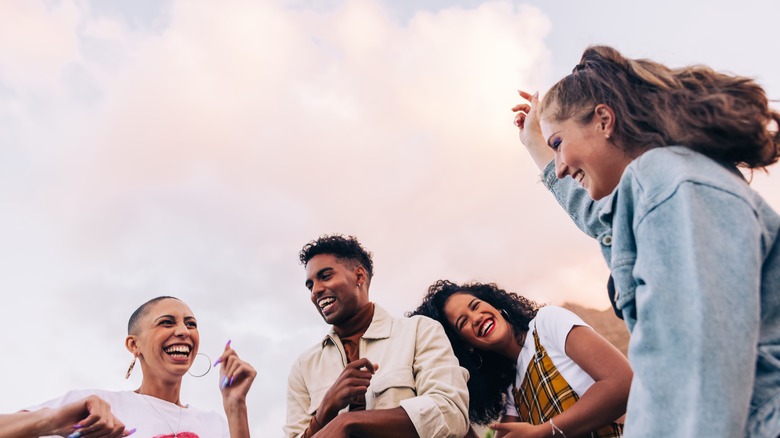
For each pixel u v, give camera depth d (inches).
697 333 44.0
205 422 147.2
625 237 55.4
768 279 49.6
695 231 46.9
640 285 50.6
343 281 141.8
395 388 122.7
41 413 103.8
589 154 62.7
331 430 107.3
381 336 134.8
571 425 102.4
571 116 64.0
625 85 60.5
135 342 152.5
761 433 44.9
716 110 53.4
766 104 55.7
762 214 50.8
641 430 46.2
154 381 147.3
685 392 43.9
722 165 54.1
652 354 47.2
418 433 110.0
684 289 45.9
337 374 132.3
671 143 55.8
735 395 42.3
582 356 109.7
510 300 146.3
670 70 59.9
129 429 135.1
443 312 145.3
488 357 141.9
